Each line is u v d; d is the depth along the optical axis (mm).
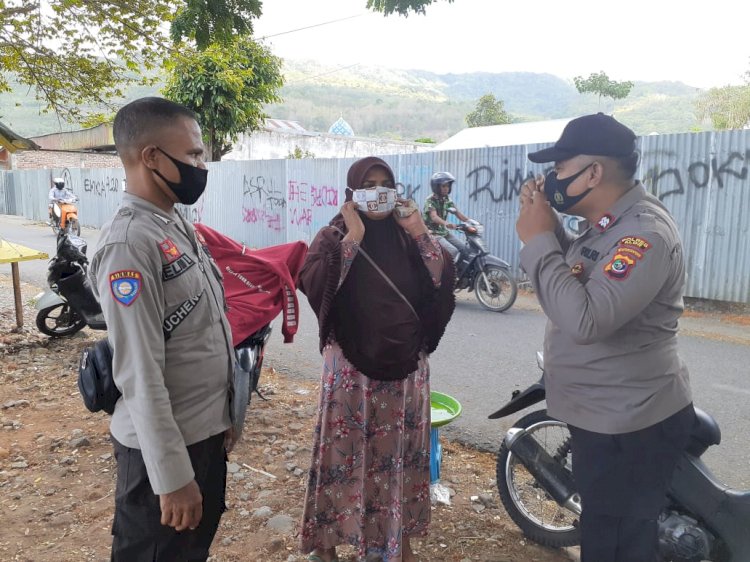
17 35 7449
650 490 2111
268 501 3387
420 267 2656
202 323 1932
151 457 1725
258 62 17703
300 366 5930
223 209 16125
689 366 5777
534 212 2104
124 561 1925
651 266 1908
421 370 2717
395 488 2629
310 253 2629
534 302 9039
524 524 3023
